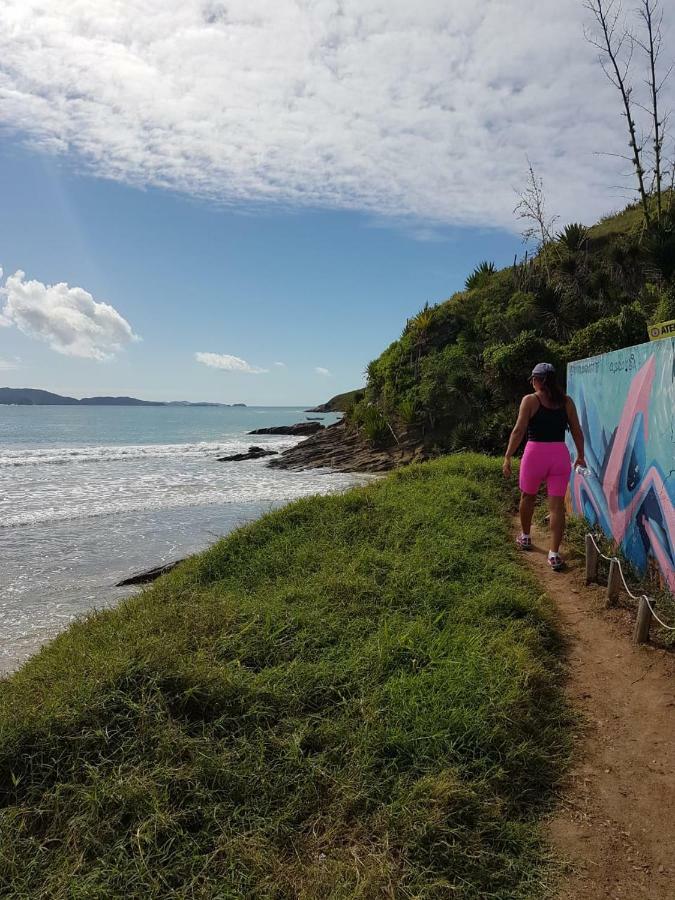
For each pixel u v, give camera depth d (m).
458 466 11.73
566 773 3.09
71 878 2.34
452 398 21.94
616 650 4.33
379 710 3.37
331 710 3.49
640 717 3.52
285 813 2.73
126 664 3.54
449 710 3.34
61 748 3.00
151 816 2.61
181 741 3.06
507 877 2.44
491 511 8.42
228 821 2.66
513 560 6.38
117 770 2.87
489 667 3.82
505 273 26.16
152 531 12.08
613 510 6.09
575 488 7.92
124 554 10.24
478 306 24.81
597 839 2.65
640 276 19.27
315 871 2.44
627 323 14.38
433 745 3.11
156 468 25.34
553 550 6.11
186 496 17.03
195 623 4.49
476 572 5.81
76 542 11.12
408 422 22.95
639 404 5.31
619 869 2.48
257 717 3.35
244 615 4.70
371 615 4.82
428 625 4.54
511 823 2.70
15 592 8.20
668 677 3.88
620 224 25.14
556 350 16.55
